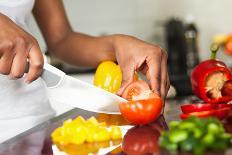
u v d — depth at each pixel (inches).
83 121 37.2
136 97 42.4
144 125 40.8
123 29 144.8
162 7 144.0
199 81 48.5
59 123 44.5
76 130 36.0
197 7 143.8
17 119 46.9
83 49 51.7
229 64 129.1
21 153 34.6
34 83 48.6
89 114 47.4
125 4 144.3
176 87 112.6
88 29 143.9
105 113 46.7
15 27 35.6
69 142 36.2
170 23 132.1
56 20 54.7
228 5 142.9
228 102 48.8
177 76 118.4
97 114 47.3
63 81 40.1
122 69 45.3
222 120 39.4
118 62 46.1
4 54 34.9
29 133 41.2
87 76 120.1
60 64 122.9
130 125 41.3
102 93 41.4
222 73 48.5
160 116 43.4
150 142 34.3
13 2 48.9
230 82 48.6
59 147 35.4
